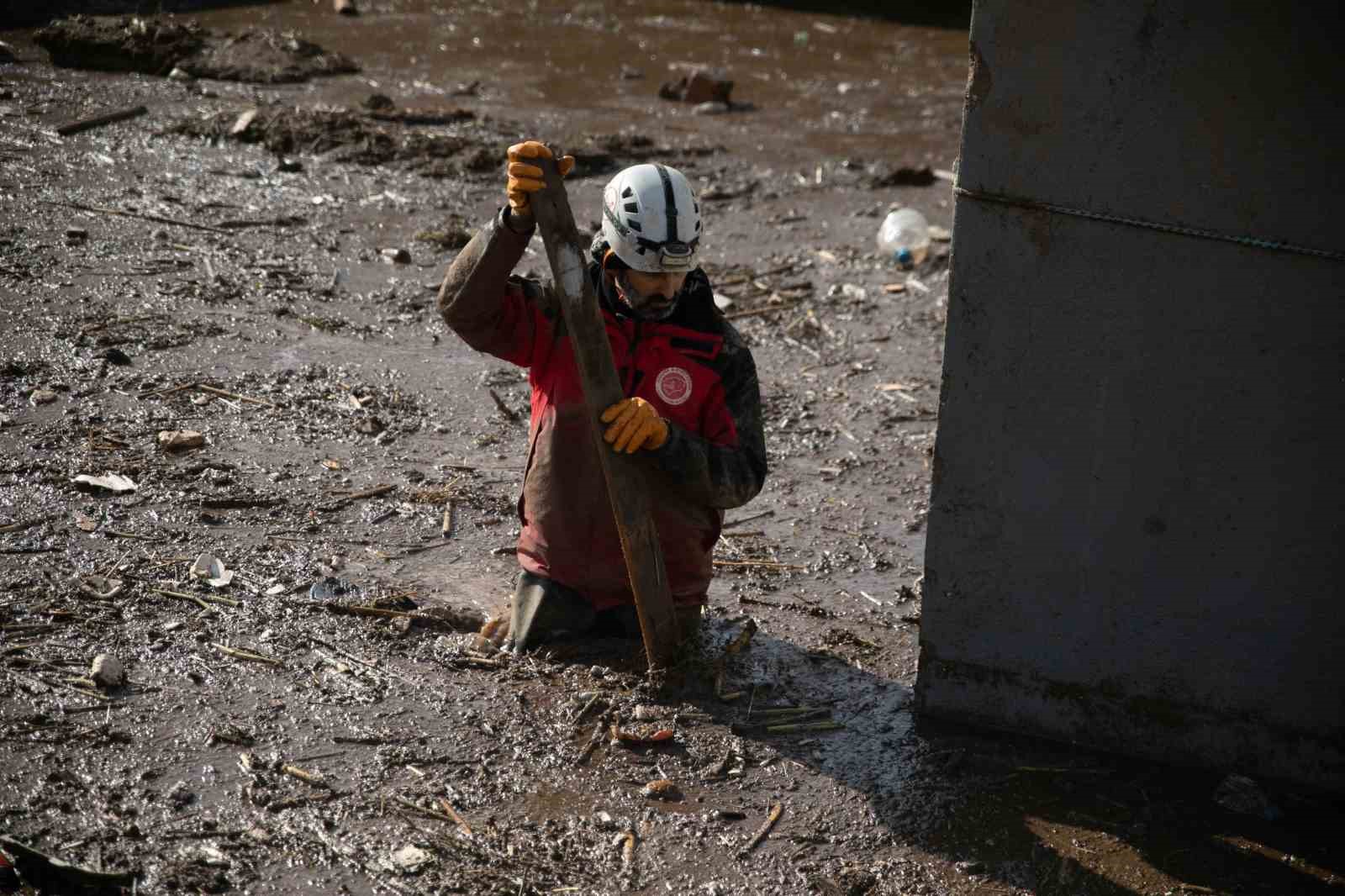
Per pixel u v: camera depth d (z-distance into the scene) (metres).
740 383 4.77
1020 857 4.25
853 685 5.14
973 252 4.34
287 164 10.42
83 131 10.59
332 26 15.41
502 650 5.04
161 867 3.78
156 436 6.31
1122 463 4.39
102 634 4.80
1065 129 4.12
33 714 4.31
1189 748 4.67
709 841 4.18
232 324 7.71
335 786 4.21
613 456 4.50
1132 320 4.24
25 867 3.66
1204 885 4.18
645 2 18.33
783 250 10.16
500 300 4.50
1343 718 4.41
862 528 6.47
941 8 19.11
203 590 5.18
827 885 4.05
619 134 12.23
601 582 4.96
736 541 6.23
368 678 4.77
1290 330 4.09
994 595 4.71
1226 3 3.86
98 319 7.45
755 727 4.77
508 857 4.00
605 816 4.24
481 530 5.97
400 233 9.54
